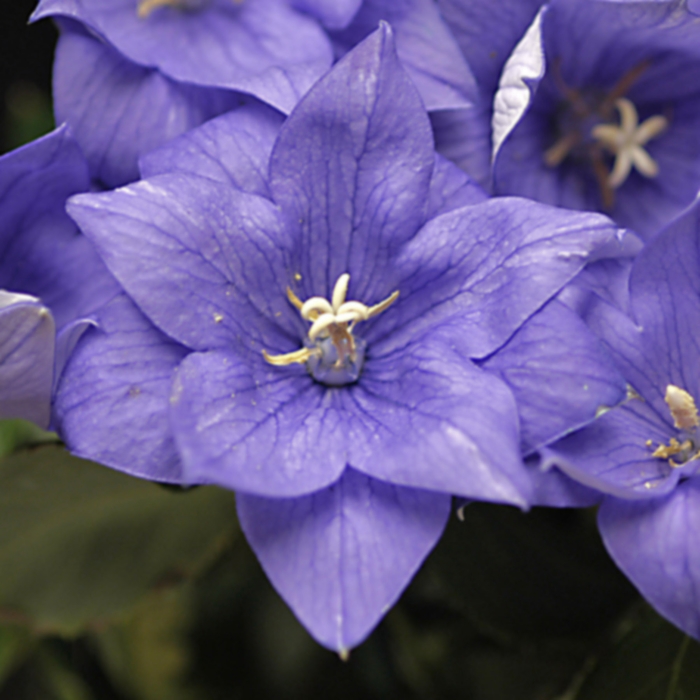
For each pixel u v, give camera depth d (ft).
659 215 1.32
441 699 1.36
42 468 1.28
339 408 1.22
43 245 1.27
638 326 1.22
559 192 1.32
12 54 1.54
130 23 1.29
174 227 1.19
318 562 1.16
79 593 1.32
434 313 1.23
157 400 1.19
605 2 1.24
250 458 1.17
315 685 1.38
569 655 1.33
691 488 1.19
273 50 1.28
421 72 1.26
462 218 1.22
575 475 1.16
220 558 1.35
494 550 1.31
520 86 1.24
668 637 1.27
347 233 1.24
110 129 1.27
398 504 1.17
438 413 1.18
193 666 1.40
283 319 1.24
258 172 1.23
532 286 1.19
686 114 1.32
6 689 1.42
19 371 1.19
